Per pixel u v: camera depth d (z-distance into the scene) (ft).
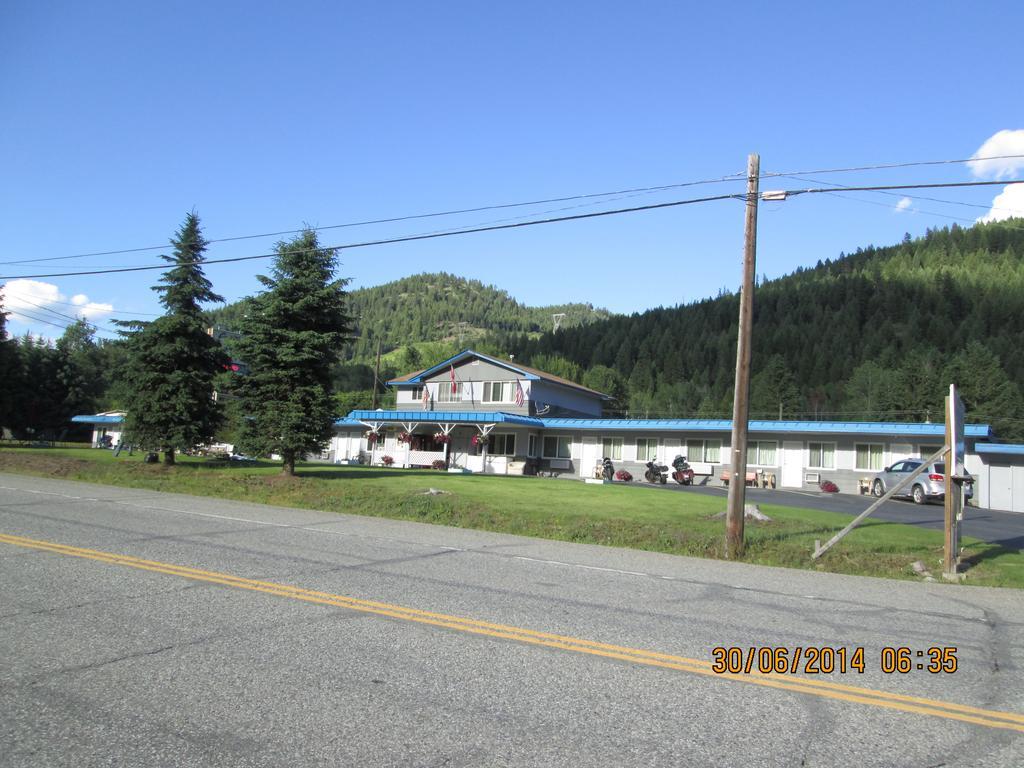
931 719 15.67
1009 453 106.22
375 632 20.47
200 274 85.10
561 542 43.73
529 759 12.83
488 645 19.66
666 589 29.25
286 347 69.62
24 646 18.28
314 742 13.24
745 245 44.29
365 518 50.72
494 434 139.44
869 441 109.09
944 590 33.22
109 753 12.62
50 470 77.77
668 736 14.08
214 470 81.71
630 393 313.12
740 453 42.65
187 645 18.75
